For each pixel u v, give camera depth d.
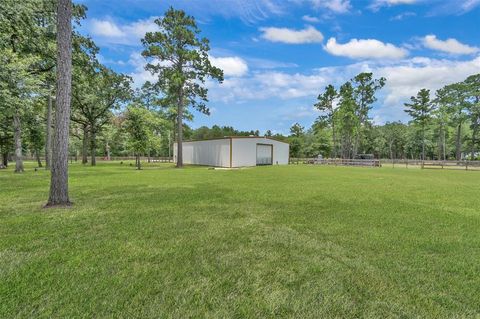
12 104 9.97
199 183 9.59
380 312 1.92
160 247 3.17
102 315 1.83
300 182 10.07
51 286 2.21
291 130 58.81
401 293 2.20
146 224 4.17
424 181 11.04
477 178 12.84
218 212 5.04
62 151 5.63
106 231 3.79
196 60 20.45
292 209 5.32
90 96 20.77
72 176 12.08
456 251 3.14
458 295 2.17
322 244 3.34
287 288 2.25
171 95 22.11
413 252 3.09
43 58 12.64
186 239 3.48
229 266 2.67
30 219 4.42
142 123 19.64
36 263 2.67
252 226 4.11
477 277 2.49
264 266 2.68
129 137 19.50
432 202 6.15
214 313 1.88
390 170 19.50
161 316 1.83
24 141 22.36
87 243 3.28
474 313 1.92
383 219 4.58
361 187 8.73
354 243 3.38
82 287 2.20
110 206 5.52
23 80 10.06
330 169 19.36
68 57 5.73
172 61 20.73
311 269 2.62
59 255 2.88
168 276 2.43
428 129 41.75
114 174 13.38
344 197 6.73
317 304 2.01
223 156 23.98
